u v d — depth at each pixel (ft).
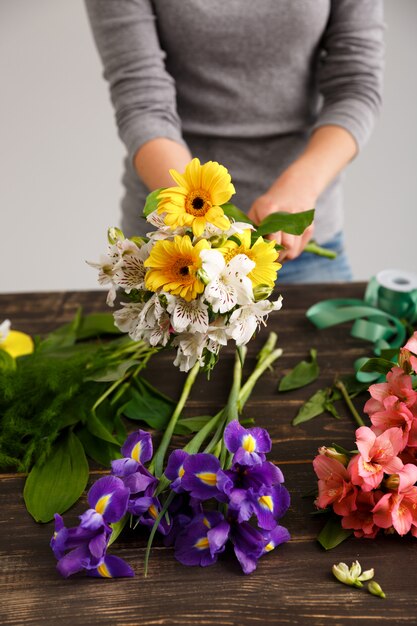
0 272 9.68
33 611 3.22
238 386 4.06
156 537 3.48
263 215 4.50
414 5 8.13
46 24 8.07
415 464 3.54
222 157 5.59
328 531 3.47
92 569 3.29
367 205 9.37
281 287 5.19
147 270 3.43
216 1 5.08
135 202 5.76
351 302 4.81
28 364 4.26
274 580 3.30
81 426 3.99
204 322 3.30
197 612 3.20
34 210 9.24
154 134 4.94
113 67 5.14
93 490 3.34
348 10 5.30
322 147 5.04
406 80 8.54
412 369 3.63
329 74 5.42
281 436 3.95
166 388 4.29
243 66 5.30
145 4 5.10
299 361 4.48
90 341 4.67
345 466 3.50
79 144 8.79
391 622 3.16
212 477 3.34
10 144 8.74
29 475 3.74
